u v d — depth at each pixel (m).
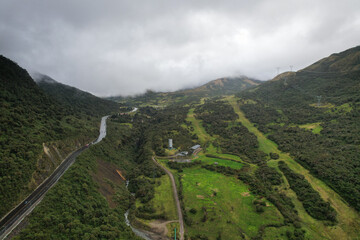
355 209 87.81
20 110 114.25
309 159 124.44
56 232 67.06
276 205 98.31
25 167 82.12
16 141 89.50
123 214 98.75
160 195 113.38
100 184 107.81
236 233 85.38
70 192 85.81
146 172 136.00
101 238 73.94
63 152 116.38
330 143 133.38
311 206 94.38
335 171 106.75
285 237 80.62
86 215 79.88
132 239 80.62
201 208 101.25
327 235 81.06
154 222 95.56
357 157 109.88
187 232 89.00
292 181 114.56
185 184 122.31
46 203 73.88
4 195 69.75
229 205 101.81
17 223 64.62
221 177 129.25
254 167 135.75
